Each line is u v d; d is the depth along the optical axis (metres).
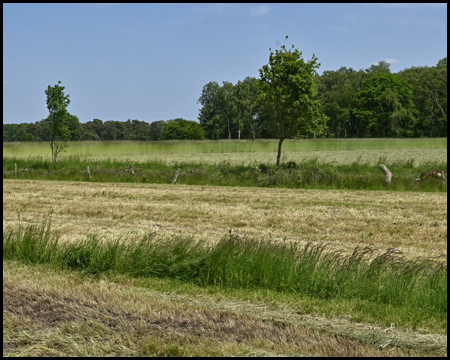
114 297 6.86
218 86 130.62
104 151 56.06
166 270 8.12
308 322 6.12
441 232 11.92
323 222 13.22
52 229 11.64
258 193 19.67
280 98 27.11
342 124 112.88
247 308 6.60
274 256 7.80
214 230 11.93
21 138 138.12
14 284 7.35
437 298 6.65
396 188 21.31
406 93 101.88
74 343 5.50
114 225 12.41
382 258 7.65
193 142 65.38
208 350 5.29
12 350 5.39
